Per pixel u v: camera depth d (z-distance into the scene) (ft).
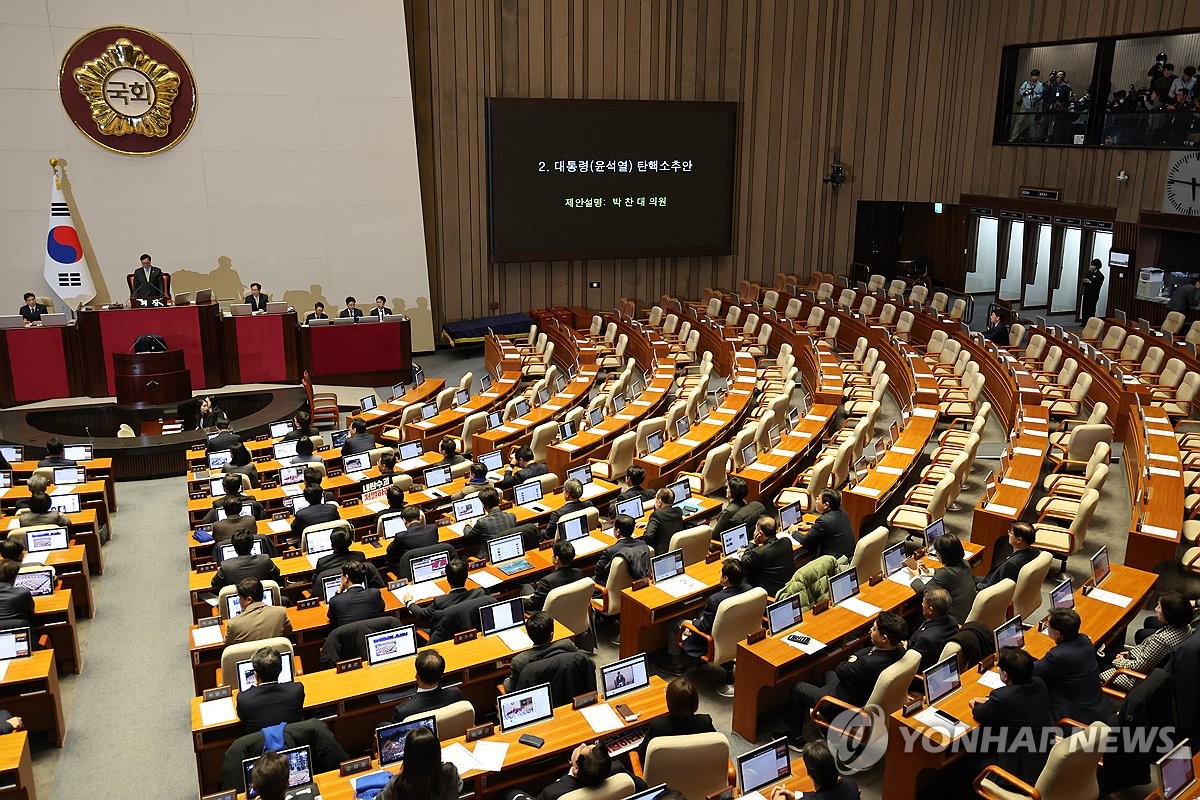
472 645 23.32
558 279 77.82
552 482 35.50
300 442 40.57
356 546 30.99
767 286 83.51
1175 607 22.35
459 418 49.03
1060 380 51.60
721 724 24.53
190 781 23.47
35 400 53.67
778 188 81.76
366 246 68.74
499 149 71.10
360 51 65.92
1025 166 75.92
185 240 63.98
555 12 72.74
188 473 42.22
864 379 54.54
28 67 58.85
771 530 27.50
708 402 56.59
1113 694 21.76
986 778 19.26
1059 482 36.40
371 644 22.77
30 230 60.59
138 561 36.70
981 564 32.50
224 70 62.90
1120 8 66.85
